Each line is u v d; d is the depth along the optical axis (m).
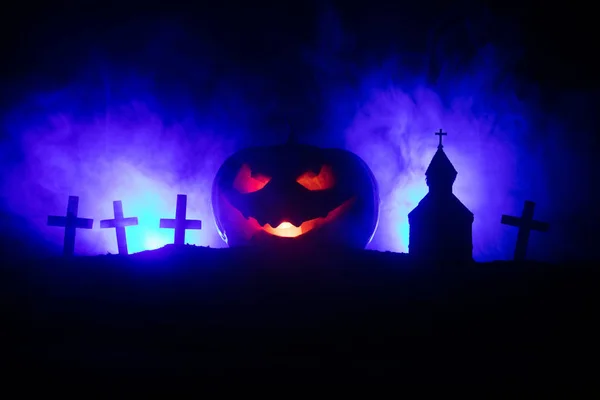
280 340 3.86
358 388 2.95
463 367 3.31
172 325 4.12
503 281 5.10
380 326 4.09
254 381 3.06
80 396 2.87
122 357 3.50
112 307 4.50
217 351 3.72
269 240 6.32
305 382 3.04
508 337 3.93
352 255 5.83
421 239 6.19
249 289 4.88
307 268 5.39
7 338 3.95
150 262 5.70
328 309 4.40
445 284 4.99
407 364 3.38
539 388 2.94
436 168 6.34
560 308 4.46
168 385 3.00
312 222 6.32
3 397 2.85
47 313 4.37
